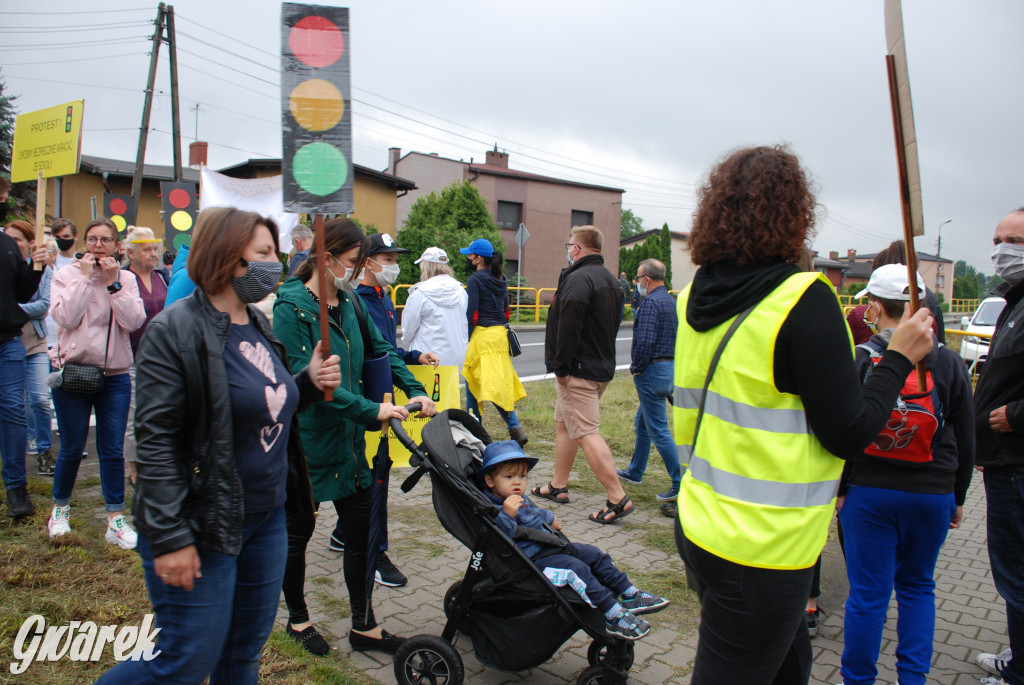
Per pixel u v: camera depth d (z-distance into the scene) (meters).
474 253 7.24
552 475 6.45
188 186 9.47
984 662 3.45
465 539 2.99
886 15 2.01
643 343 5.42
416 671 3.05
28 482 5.23
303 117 2.58
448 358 6.61
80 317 3.98
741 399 1.80
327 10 2.57
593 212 37.12
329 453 3.17
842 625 3.89
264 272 2.20
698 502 1.91
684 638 3.61
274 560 2.39
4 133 29.91
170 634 2.12
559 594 2.84
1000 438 2.96
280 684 2.99
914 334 1.87
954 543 5.29
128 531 4.25
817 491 1.80
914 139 1.92
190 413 2.09
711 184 1.96
